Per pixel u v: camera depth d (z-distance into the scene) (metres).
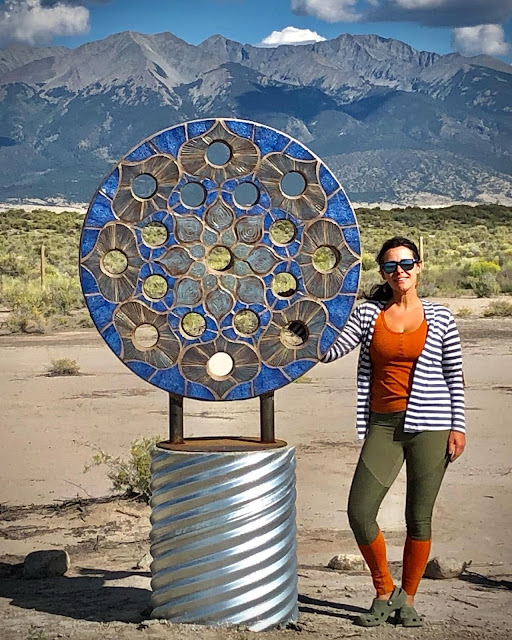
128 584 5.62
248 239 4.61
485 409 12.35
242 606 4.49
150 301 4.61
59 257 48.81
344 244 4.61
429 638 4.48
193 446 4.61
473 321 24.17
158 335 4.62
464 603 5.14
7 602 5.21
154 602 4.61
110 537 7.01
